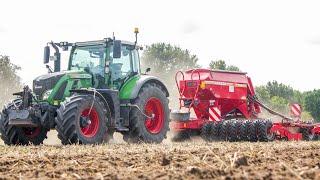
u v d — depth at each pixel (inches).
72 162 223.0
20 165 219.0
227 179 148.9
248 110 662.5
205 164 196.5
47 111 452.1
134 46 507.5
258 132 555.5
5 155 269.7
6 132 471.8
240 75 657.0
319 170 168.6
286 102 2519.7
